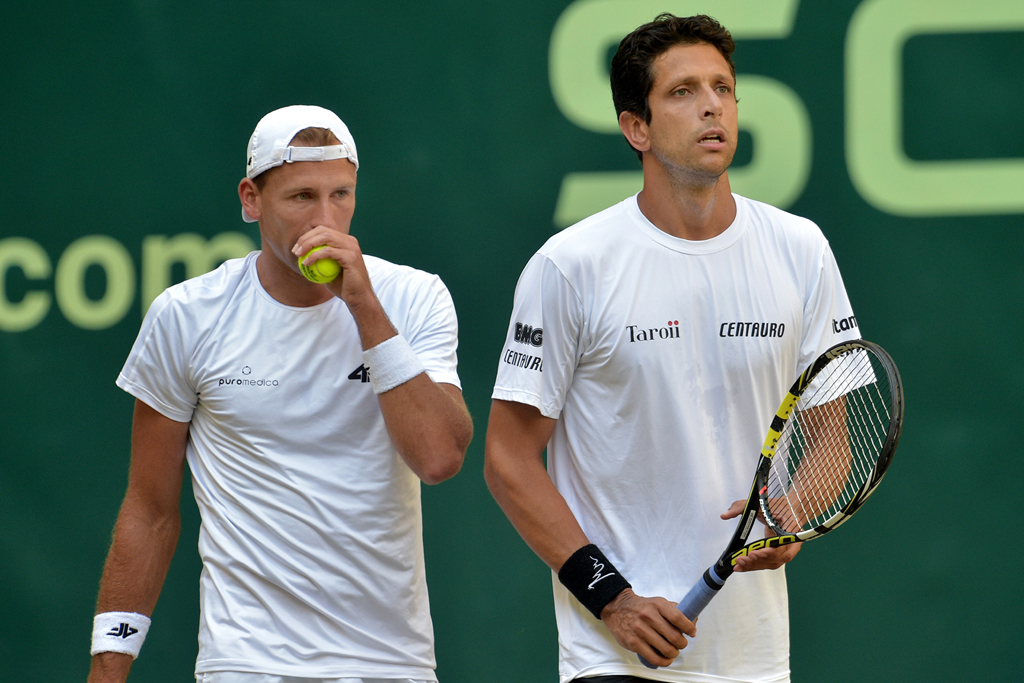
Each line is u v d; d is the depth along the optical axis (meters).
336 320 9.36
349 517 9.16
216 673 9.12
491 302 16.06
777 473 9.21
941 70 15.74
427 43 16.27
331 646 9.13
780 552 8.56
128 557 9.60
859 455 9.42
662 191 9.17
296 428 9.23
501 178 16.14
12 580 16.30
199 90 16.55
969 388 15.57
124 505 9.74
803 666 15.38
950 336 15.62
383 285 9.61
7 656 16.23
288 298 9.38
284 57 16.45
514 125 16.16
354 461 9.24
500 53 16.19
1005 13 15.69
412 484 9.46
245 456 9.30
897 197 15.73
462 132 16.19
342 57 16.36
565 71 16.11
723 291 9.19
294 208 8.99
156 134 16.55
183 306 9.43
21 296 16.55
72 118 16.61
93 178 16.55
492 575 15.78
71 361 16.47
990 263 15.63
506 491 9.27
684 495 9.13
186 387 9.47
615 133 16.05
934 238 15.70
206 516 9.48
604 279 9.17
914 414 15.55
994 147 15.69
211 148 16.52
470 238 16.11
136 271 16.50
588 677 9.21
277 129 9.01
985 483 15.45
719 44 9.13
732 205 9.38
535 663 15.70
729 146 8.94
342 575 9.16
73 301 16.53
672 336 9.12
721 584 8.52
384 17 16.31
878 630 15.38
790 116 15.82
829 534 15.48
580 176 16.05
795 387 8.68
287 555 9.14
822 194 15.79
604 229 9.33
